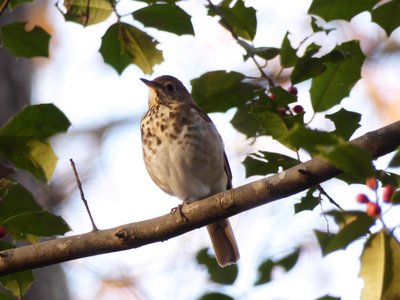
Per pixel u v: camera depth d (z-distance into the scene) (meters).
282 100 10.48
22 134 11.28
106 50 11.69
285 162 10.12
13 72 17.11
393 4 10.52
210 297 12.91
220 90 11.55
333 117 10.02
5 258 10.43
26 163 11.39
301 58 10.55
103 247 10.37
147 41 11.54
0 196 10.73
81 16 11.38
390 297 7.43
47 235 10.40
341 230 7.47
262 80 12.51
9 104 16.77
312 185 9.52
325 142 7.20
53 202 18.38
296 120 9.81
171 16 11.21
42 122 11.28
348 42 10.71
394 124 9.11
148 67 11.83
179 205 10.43
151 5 11.03
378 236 7.48
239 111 11.59
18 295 10.98
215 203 10.11
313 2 10.55
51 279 16.12
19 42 12.16
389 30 10.76
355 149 7.10
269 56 11.05
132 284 16.70
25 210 10.79
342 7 10.58
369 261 7.50
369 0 10.50
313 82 10.67
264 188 9.77
